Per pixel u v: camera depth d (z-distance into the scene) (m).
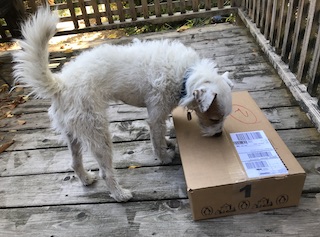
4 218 0.99
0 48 2.30
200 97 0.85
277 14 1.48
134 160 1.13
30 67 0.79
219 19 2.23
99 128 0.89
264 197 0.85
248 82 1.46
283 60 1.44
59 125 0.93
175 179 1.03
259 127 0.97
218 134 0.94
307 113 1.16
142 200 0.98
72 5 2.03
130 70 0.93
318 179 0.96
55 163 1.17
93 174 1.08
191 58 0.97
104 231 0.91
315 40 1.16
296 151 1.07
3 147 1.26
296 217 0.86
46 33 0.77
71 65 0.92
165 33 2.10
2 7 1.77
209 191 0.80
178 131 0.99
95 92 0.89
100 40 2.15
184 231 0.88
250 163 0.84
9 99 1.60
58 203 1.01
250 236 0.84
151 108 0.98
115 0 2.01
